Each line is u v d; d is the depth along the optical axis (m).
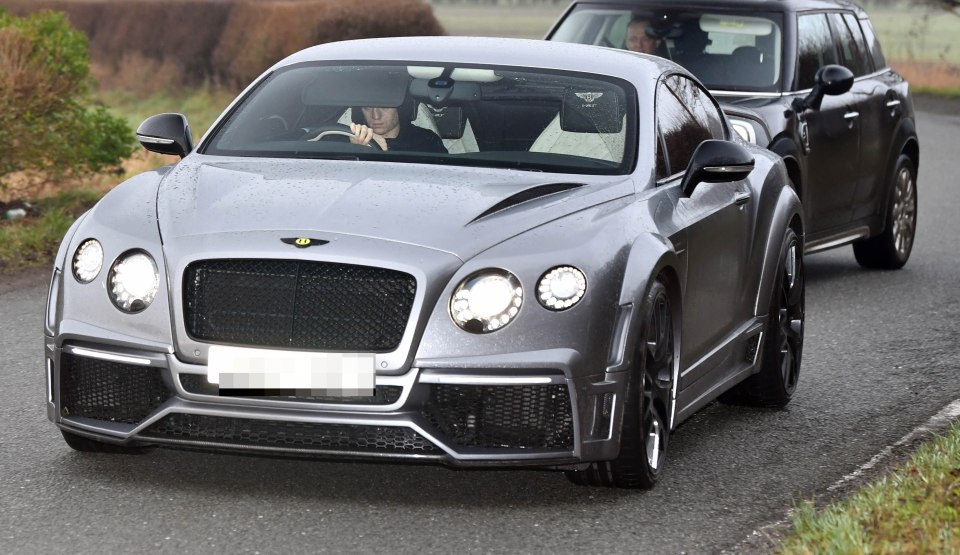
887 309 37.97
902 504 19.08
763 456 23.81
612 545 18.88
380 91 24.27
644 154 23.12
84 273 20.47
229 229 19.98
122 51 124.06
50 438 23.36
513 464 19.53
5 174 48.09
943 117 110.62
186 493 20.61
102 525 19.22
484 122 23.47
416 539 18.91
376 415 19.25
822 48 42.31
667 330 21.77
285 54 115.62
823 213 40.31
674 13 42.34
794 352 28.16
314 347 19.34
